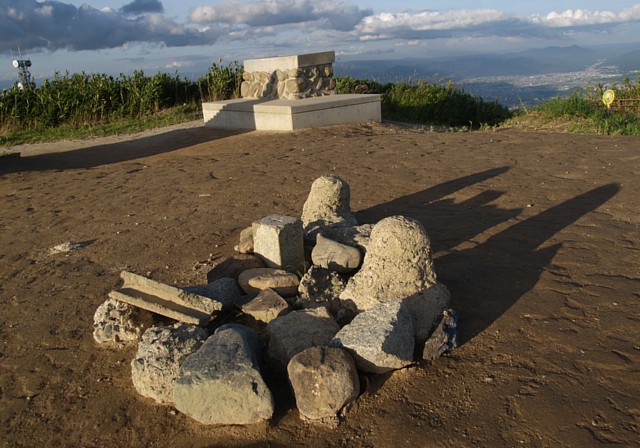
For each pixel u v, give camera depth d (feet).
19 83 60.23
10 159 41.32
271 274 13.71
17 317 14.44
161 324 12.84
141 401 10.71
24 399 11.09
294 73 43.93
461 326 11.86
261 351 11.25
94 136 50.80
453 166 26.00
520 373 10.14
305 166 28.45
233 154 34.45
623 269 13.69
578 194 20.01
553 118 40.65
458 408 9.52
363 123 42.42
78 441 9.87
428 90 56.18
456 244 16.42
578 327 11.34
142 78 61.57
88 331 13.39
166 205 23.61
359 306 12.33
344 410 9.78
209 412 9.68
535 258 14.87
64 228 21.95
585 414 8.95
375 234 12.48
